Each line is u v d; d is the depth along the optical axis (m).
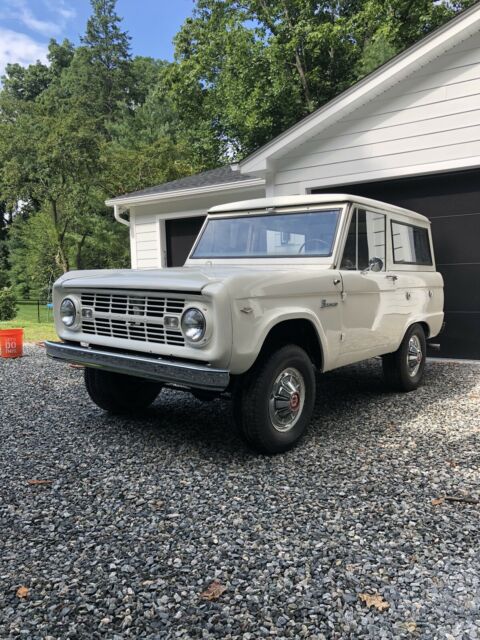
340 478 3.14
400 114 6.95
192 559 2.29
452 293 6.96
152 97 27.98
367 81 6.87
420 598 2.01
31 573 2.19
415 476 3.17
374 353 4.50
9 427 4.23
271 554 2.32
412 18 17.20
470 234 6.77
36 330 11.55
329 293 3.76
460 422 4.24
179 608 1.97
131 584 2.11
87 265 23.17
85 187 18.89
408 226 5.21
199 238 4.86
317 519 2.64
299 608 1.96
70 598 2.03
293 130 7.51
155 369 3.25
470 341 6.91
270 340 3.54
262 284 3.21
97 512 2.73
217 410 4.73
